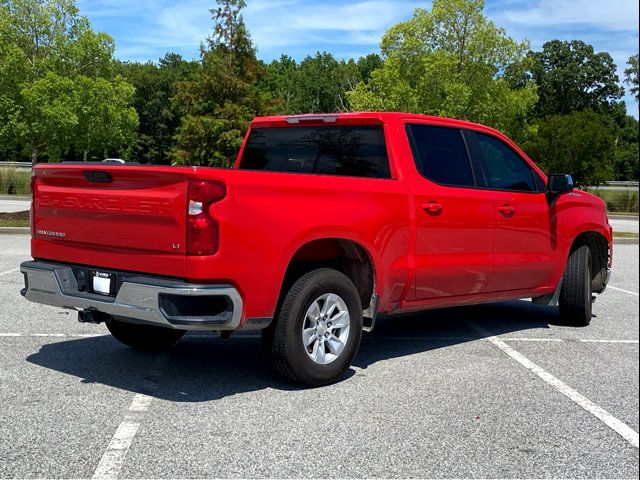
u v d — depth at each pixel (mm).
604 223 8289
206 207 4723
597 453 4203
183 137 38344
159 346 6531
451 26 34531
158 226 4867
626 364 6297
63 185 5480
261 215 4969
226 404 4961
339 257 5961
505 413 4883
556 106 92125
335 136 6602
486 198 6785
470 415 4824
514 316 8641
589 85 92500
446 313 8805
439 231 6324
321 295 5359
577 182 46938
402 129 6328
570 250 8078
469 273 6645
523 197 7238
